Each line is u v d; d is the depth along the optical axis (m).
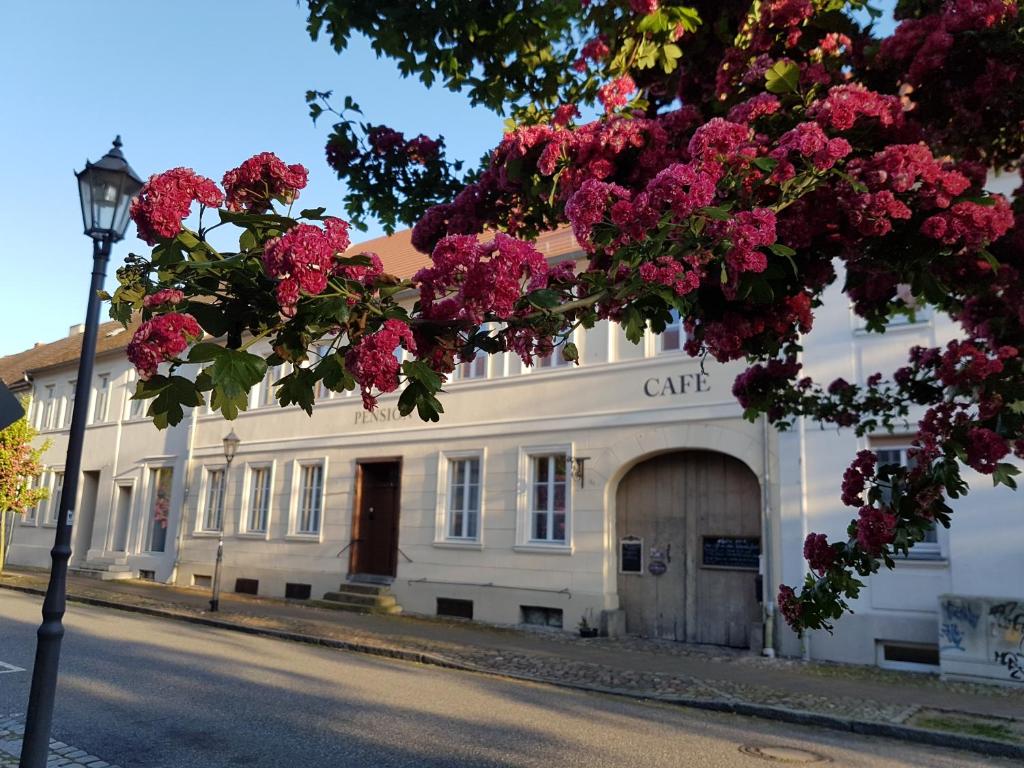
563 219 5.01
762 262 3.11
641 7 4.55
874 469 4.05
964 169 4.36
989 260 3.67
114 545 26.02
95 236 6.29
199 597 19.83
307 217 2.57
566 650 12.55
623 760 6.48
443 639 13.42
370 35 4.91
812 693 9.30
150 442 25.59
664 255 3.12
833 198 3.71
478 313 2.79
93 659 10.73
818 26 4.51
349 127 5.43
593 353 15.39
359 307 2.61
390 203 5.61
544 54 5.05
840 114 3.68
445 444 17.48
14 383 33.34
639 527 14.64
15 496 24.31
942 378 4.52
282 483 21.03
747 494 13.57
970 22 3.88
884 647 11.41
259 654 11.81
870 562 3.76
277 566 20.55
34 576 24.56
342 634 13.70
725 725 8.03
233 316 2.64
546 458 15.91
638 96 4.93
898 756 7.02
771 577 12.45
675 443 13.96
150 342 2.33
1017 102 4.16
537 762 6.35
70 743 6.70
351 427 19.59
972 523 10.93
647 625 14.25
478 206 5.07
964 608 10.39
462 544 16.67
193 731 7.15
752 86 4.47
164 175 2.51
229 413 2.25
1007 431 3.85
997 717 8.12
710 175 3.30
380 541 18.56
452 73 5.06
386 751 6.59
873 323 5.23
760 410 6.60
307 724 7.45
